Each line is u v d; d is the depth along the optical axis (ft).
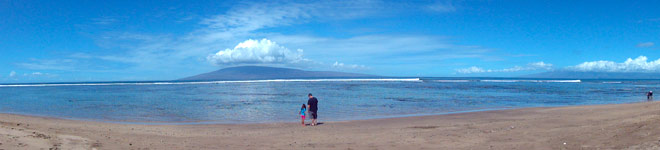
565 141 29.63
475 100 102.32
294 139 37.50
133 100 107.04
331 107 82.07
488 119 55.47
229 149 30.99
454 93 137.18
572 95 126.41
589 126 37.83
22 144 26.20
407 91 153.58
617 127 33.94
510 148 28.66
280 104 91.91
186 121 59.41
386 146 32.12
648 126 31.30
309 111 52.39
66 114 69.46
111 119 61.82
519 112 65.36
